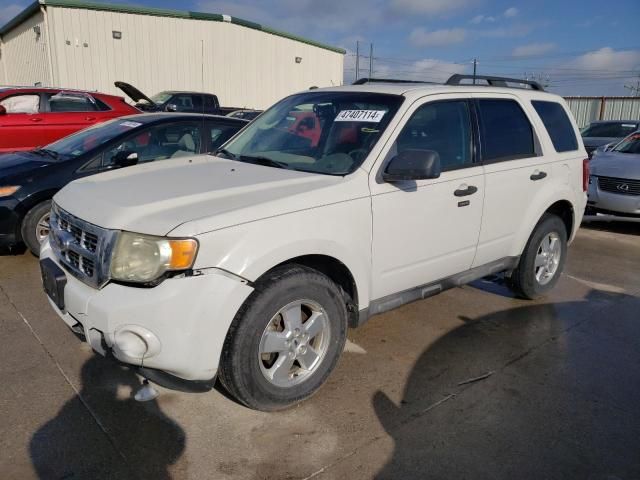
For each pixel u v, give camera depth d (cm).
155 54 2088
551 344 412
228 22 2256
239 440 283
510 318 460
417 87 396
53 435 281
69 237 298
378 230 335
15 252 581
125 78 2036
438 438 291
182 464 264
